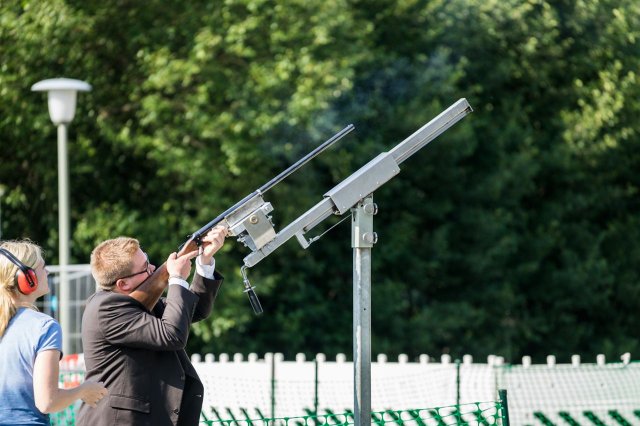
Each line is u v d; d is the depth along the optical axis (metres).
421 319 36.25
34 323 7.27
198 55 28.67
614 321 40.41
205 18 30.25
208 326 30.81
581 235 39.66
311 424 21.36
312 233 35.75
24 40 29.44
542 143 39.53
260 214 7.93
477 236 37.50
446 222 38.19
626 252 40.53
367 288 8.05
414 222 37.31
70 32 30.41
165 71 28.98
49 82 21.84
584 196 39.59
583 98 39.00
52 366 7.18
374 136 35.16
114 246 8.08
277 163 31.61
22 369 7.20
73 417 17.47
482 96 38.41
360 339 8.02
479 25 36.50
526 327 38.41
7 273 7.32
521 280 38.97
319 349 36.56
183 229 31.50
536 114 40.06
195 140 31.30
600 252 40.41
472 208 37.75
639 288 39.97
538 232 38.72
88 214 31.84
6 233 33.66
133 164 33.91
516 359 38.84
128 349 7.82
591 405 20.53
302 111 29.14
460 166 37.81
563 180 39.38
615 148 39.09
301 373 21.84
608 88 37.91
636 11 38.69
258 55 30.91
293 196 32.94
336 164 33.00
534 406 20.61
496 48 37.72
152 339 7.66
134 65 31.73
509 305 37.56
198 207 31.78
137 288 7.99
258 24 29.81
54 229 33.09
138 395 7.80
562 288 39.19
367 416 7.98
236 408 21.53
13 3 29.84
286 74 29.27
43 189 33.47
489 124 38.03
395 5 36.09
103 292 8.00
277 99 30.44
